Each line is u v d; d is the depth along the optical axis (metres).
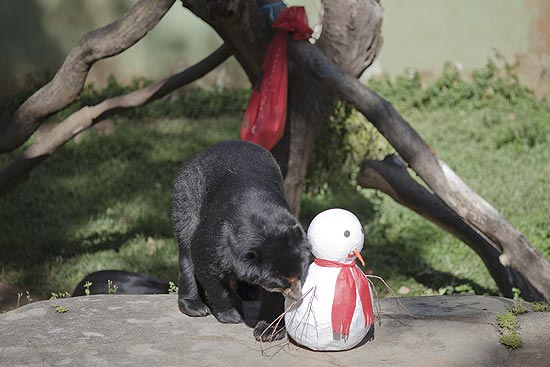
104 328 7.25
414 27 24.83
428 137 21.42
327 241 6.55
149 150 20.58
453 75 24.73
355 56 12.52
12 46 23.61
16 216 16.41
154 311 7.70
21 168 13.11
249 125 11.51
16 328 7.23
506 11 24.92
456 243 15.25
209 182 7.29
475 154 20.42
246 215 6.66
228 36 11.62
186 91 24.31
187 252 7.56
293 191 12.88
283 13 11.20
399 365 6.55
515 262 10.08
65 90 11.70
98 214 16.58
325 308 6.55
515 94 24.58
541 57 25.06
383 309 7.85
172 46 24.42
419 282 13.73
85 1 23.81
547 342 7.01
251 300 8.23
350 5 12.34
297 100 12.41
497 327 7.33
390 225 16.09
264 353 6.75
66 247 15.11
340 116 14.68
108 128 22.48
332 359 6.66
